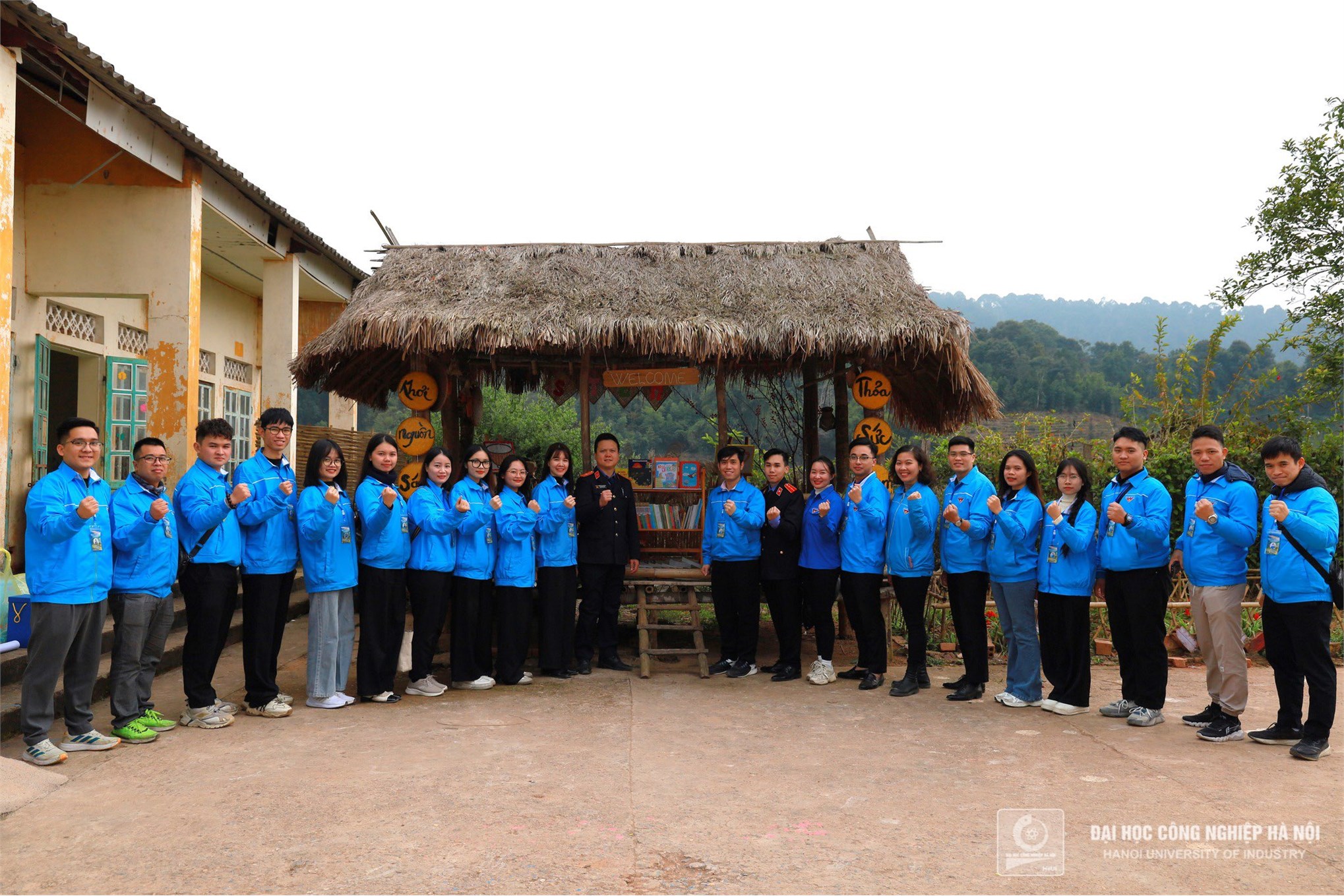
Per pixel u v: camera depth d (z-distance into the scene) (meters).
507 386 9.20
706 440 9.30
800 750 4.64
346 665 5.68
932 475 6.23
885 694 6.05
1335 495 10.23
